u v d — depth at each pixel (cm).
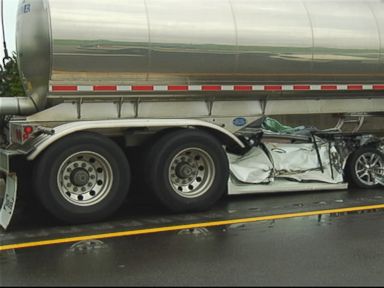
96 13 671
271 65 767
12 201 637
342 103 869
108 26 673
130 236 587
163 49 700
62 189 636
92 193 654
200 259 502
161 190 680
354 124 901
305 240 564
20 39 721
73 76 678
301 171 833
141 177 694
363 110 887
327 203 761
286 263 489
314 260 497
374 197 805
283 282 441
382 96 897
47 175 622
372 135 894
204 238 575
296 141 844
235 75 754
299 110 838
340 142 870
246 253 519
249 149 798
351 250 529
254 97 801
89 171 653
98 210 646
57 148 625
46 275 461
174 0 718
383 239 569
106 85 693
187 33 710
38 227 636
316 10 800
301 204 755
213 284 437
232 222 648
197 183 711
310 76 803
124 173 661
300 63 785
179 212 701
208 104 773
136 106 732
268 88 783
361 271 468
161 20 699
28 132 651
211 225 633
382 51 838
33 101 725
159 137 692
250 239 569
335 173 859
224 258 504
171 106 751
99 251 530
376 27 835
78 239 577
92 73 682
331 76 820
